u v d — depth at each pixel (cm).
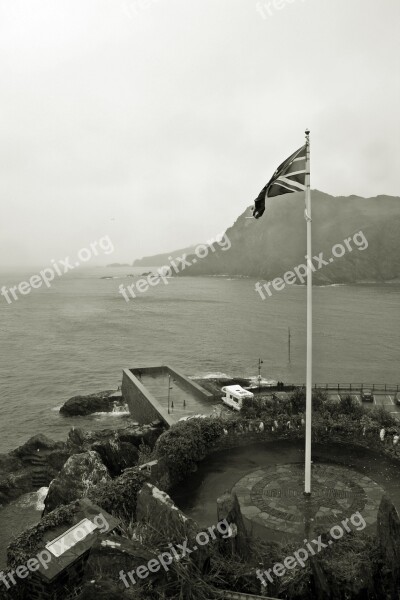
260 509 2144
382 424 3030
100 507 1938
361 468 2514
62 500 3316
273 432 2877
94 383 8206
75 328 14525
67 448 4703
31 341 12219
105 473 3444
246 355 10438
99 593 1244
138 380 6091
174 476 2439
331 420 2906
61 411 6438
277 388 6444
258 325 14900
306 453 2228
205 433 2720
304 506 2156
